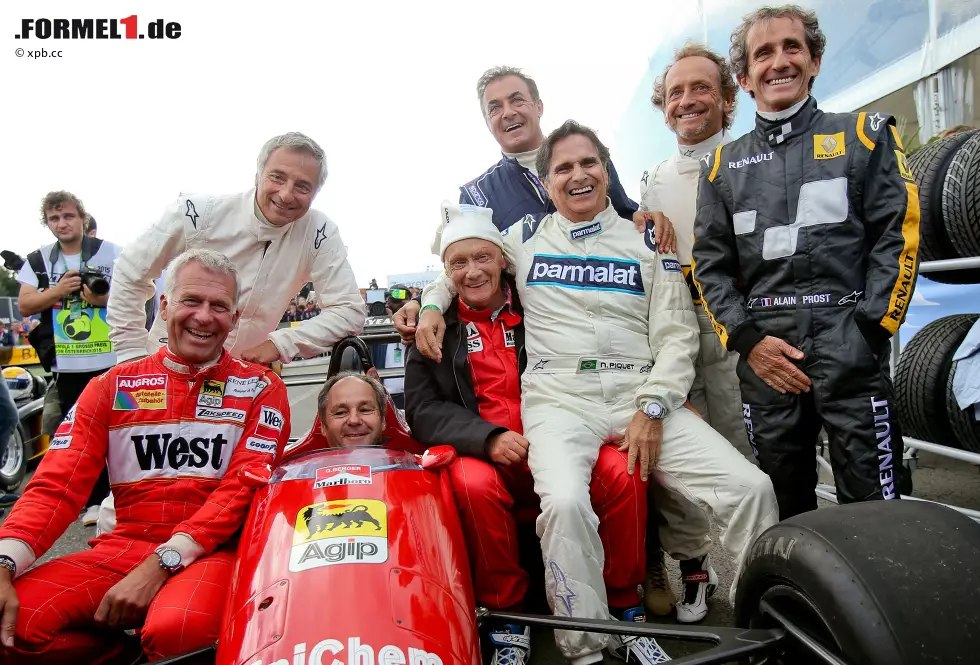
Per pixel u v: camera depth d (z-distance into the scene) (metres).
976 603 1.43
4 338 9.21
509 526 2.41
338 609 1.58
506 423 2.80
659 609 2.92
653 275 2.89
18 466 5.70
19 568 2.06
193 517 2.23
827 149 2.48
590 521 2.29
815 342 2.43
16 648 1.96
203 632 1.91
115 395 2.39
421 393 2.85
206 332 2.39
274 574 1.75
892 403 2.38
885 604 1.42
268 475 2.28
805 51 2.54
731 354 3.13
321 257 3.40
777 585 1.71
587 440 2.57
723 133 3.40
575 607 2.19
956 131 4.15
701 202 2.77
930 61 5.52
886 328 2.32
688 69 3.20
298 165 3.02
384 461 2.29
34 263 4.92
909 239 2.34
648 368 2.83
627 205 3.38
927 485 4.41
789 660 1.69
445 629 1.64
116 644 2.26
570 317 2.80
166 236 3.14
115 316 3.19
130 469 2.39
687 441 2.54
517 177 3.82
